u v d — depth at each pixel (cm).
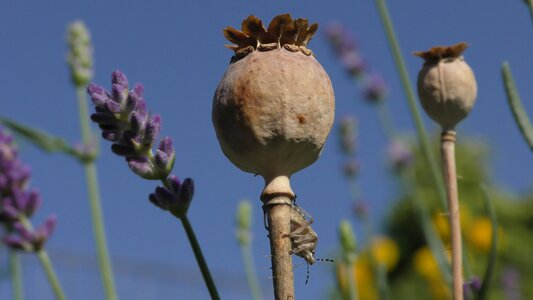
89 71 71
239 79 36
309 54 37
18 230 51
